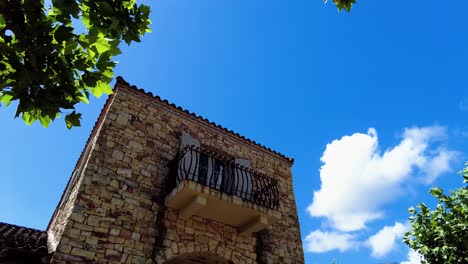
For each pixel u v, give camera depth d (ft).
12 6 8.93
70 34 9.37
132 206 21.01
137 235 20.12
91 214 19.21
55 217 27.37
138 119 25.14
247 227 24.06
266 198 26.40
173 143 25.96
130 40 11.25
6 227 21.80
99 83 10.83
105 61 10.53
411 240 29.27
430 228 28.32
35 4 9.06
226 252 23.18
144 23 11.56
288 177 32.35
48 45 9.27
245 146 31.24
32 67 9.25
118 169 21.89
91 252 17.98
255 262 24.18
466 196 26.71
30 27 9.05
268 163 31.71
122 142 23.21
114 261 18.45
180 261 23.89
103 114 26.73
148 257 19.77
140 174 22.66
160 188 22.99
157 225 21.27
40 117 10.64
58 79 9.92
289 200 30.48
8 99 9.91
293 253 26.76
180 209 22.62
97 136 22.82
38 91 9.86
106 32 10.53
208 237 23.02
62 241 17.48
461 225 25.99
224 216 23.72
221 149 28.86
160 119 26.53
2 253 16.44
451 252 26.20
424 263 27.96
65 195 27.12
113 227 19.54
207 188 21.58
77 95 10.45
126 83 25.93
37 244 18.85
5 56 9.18
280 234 27.25
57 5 9.27
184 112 28.35
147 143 24.41
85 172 20.51
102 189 20.48
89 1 10.25
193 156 25.20
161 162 24.23
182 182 21.20
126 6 11.38
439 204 28.32
